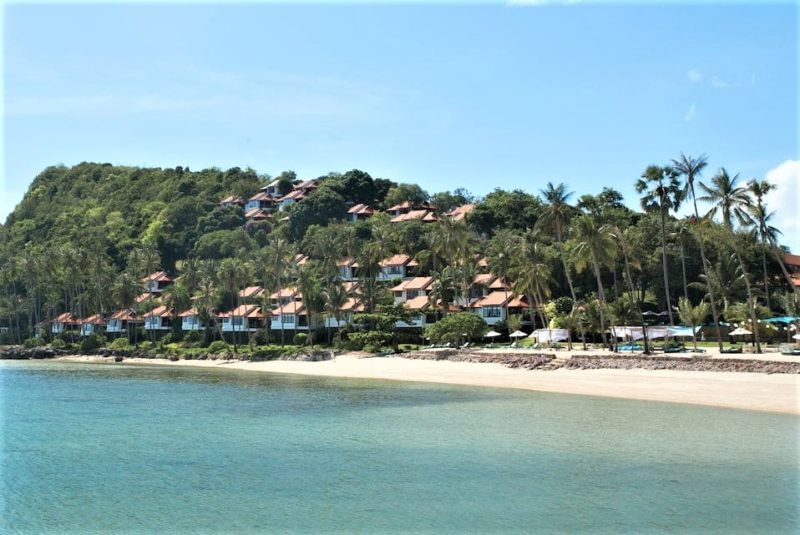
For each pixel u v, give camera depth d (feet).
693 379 209.67
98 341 502.79
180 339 502.38
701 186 271.69
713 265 360.48
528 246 331.77
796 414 158.51
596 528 84.79
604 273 388.37
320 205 620.08
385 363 319.88
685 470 110.42
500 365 279.28
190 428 161.38
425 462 120.37
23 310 579.48
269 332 460.96
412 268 499.10
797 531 82.23
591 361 250.78
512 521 88.28
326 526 88.28
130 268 545.85
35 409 198.59
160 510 96.43
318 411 185.78
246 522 90.58
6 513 96.22
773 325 288.10
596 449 127.03
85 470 119.65
